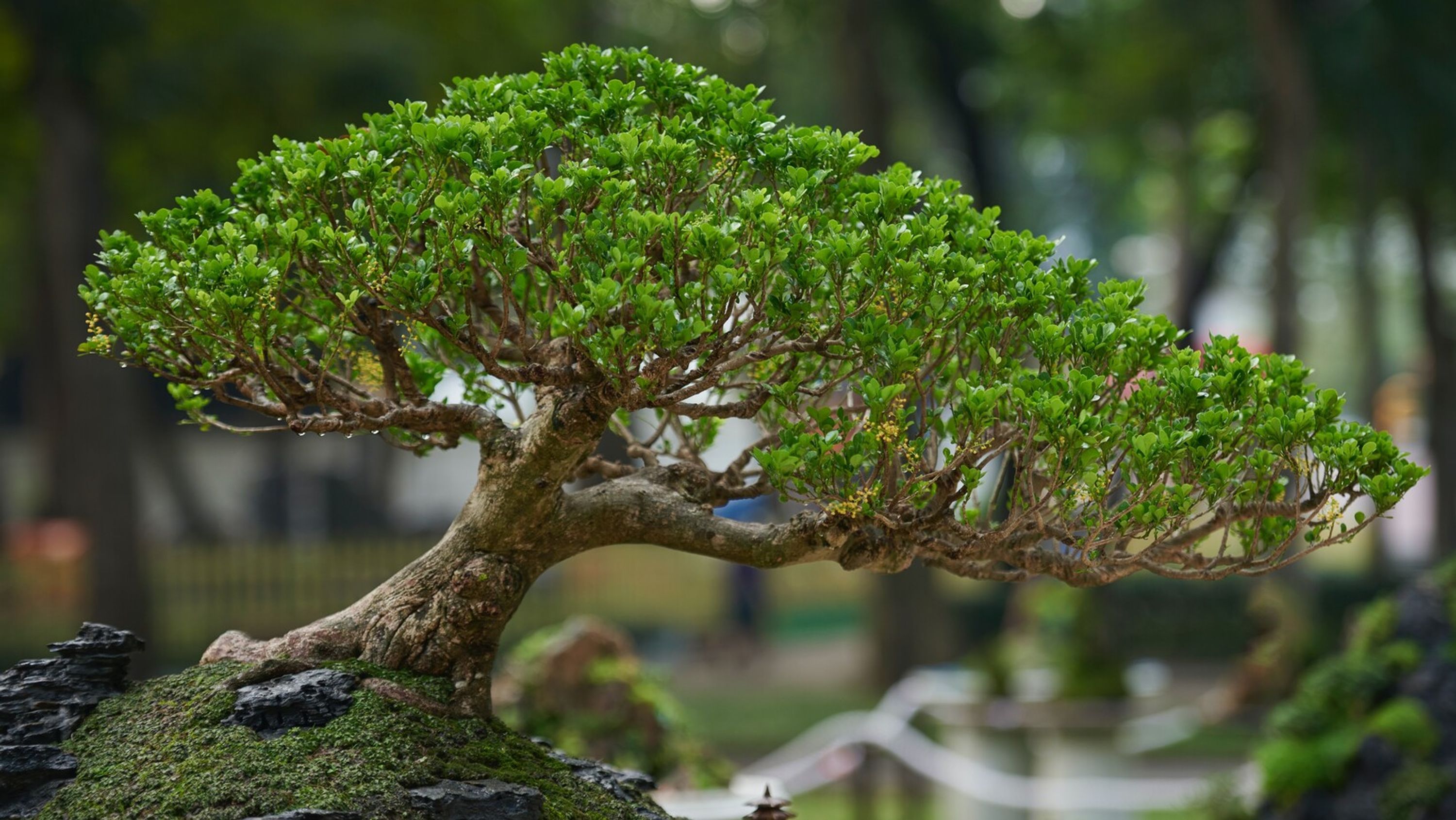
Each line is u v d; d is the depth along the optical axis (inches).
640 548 857.5
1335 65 661.3
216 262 118.6
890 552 139.3
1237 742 533.6
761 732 583.8
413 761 128.6
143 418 948.0
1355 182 814.5
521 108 124.5
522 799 127.7
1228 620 778.2
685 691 710.5
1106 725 372.2
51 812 124.1
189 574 690.2
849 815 408.2
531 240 129.0
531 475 138.4
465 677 140.4
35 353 898.7
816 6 766.5
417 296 120.1
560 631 300.4
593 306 114.9
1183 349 135.9
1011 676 397.7
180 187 712.4
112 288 126.1
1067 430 119.9
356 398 145.8
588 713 280.5
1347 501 131.3
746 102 133.3
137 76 606.5
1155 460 121.8
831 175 132.8
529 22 701.3
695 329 114.7
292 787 122.6
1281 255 621.9
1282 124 624.7
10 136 668.7
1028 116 877.8
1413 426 1159.6
